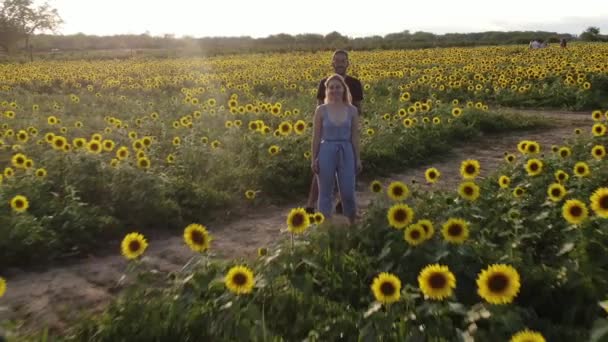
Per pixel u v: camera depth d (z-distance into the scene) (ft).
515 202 19.12
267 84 76.33
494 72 75.77
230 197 25.61
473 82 69.72
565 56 99.04
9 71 108.17
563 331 11.83
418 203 18.97
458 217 17.47
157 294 13.41
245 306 12.57
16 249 18.13
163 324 12.16
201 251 14.23
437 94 65.00
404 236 15.08
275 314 12.82
